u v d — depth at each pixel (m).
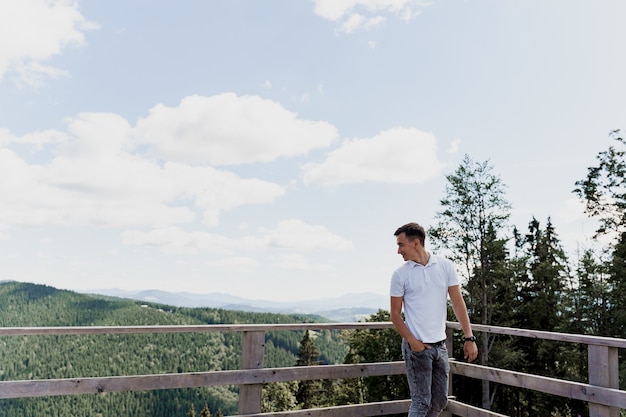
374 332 26.14
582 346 24.16
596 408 3.42
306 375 4.33
